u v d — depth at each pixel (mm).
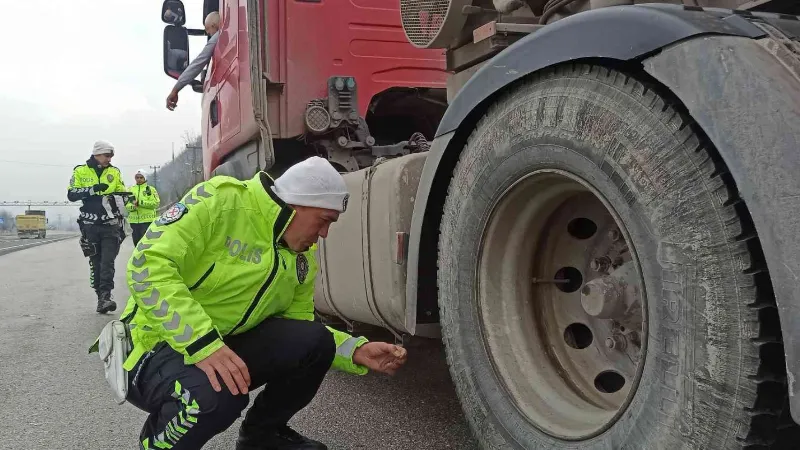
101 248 7254
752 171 1453
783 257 1393
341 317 3689
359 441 2988
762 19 1638
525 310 2340
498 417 2246
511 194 2209
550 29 2023
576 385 2215
